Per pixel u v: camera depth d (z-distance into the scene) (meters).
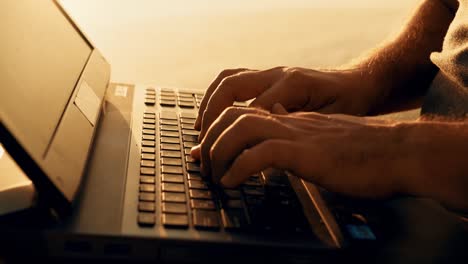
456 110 0.71
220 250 0.42
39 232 0.40
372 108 0.76
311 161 0.48
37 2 0.64
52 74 0.56
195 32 1.27
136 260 0.41
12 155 0.39
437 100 0.75
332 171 0.49
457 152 0.51
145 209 0.45
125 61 1.08
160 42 1.18
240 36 1.25
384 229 0.48
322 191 0.54
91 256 0.40
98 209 0.44
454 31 0.70
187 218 0.44
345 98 0.73
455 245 0.47
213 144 0.52
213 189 0.51
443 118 0.65
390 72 0.79
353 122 0.55
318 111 0.71
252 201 0.49
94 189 0.47
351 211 0.50
